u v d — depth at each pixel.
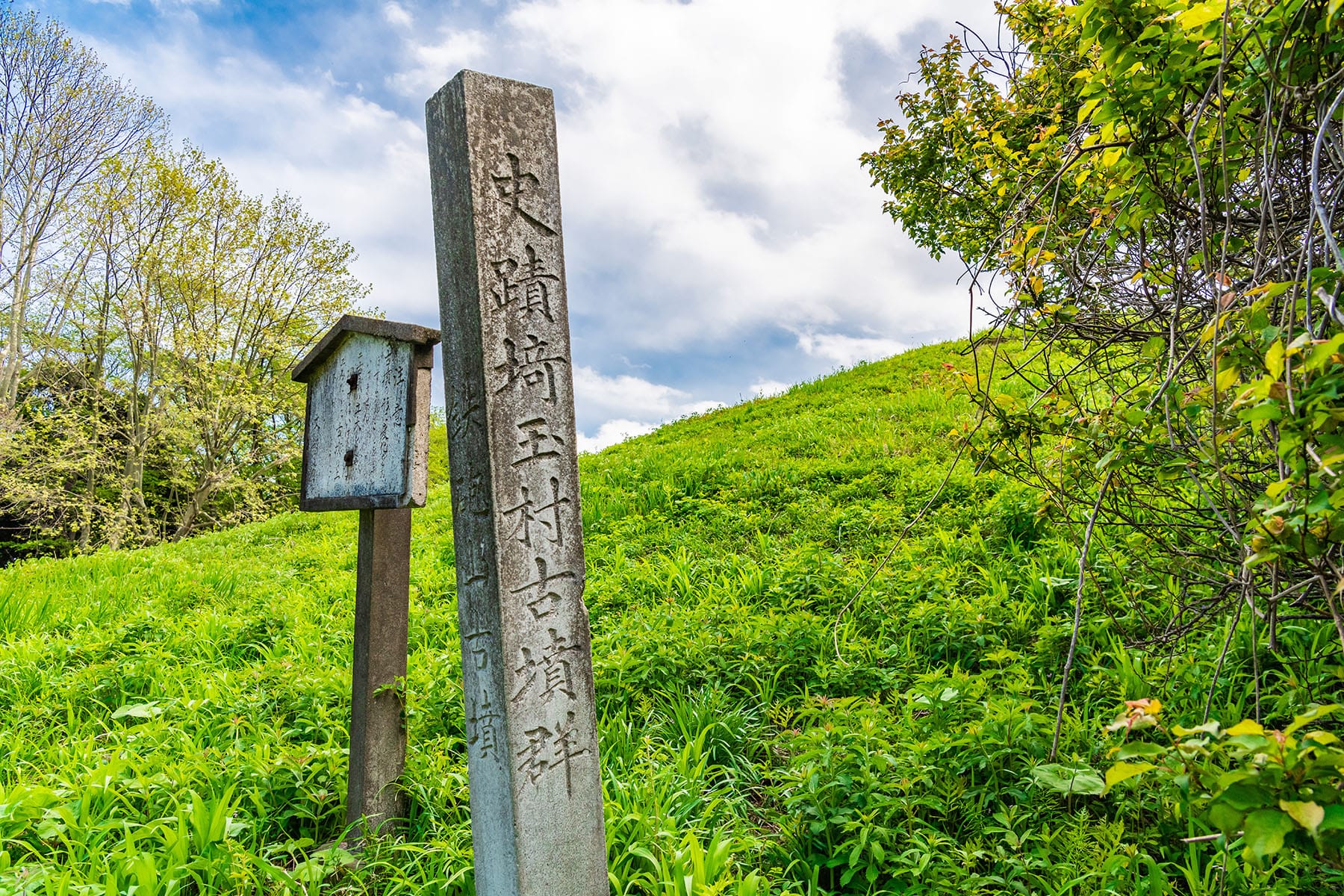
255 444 20.91
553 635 2.58
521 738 2.48
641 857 2.74
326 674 4.41
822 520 7.08
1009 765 2.99
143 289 18.72
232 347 19.88
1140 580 3.93
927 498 6.84
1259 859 1.35
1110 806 2.80
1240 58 2.09
